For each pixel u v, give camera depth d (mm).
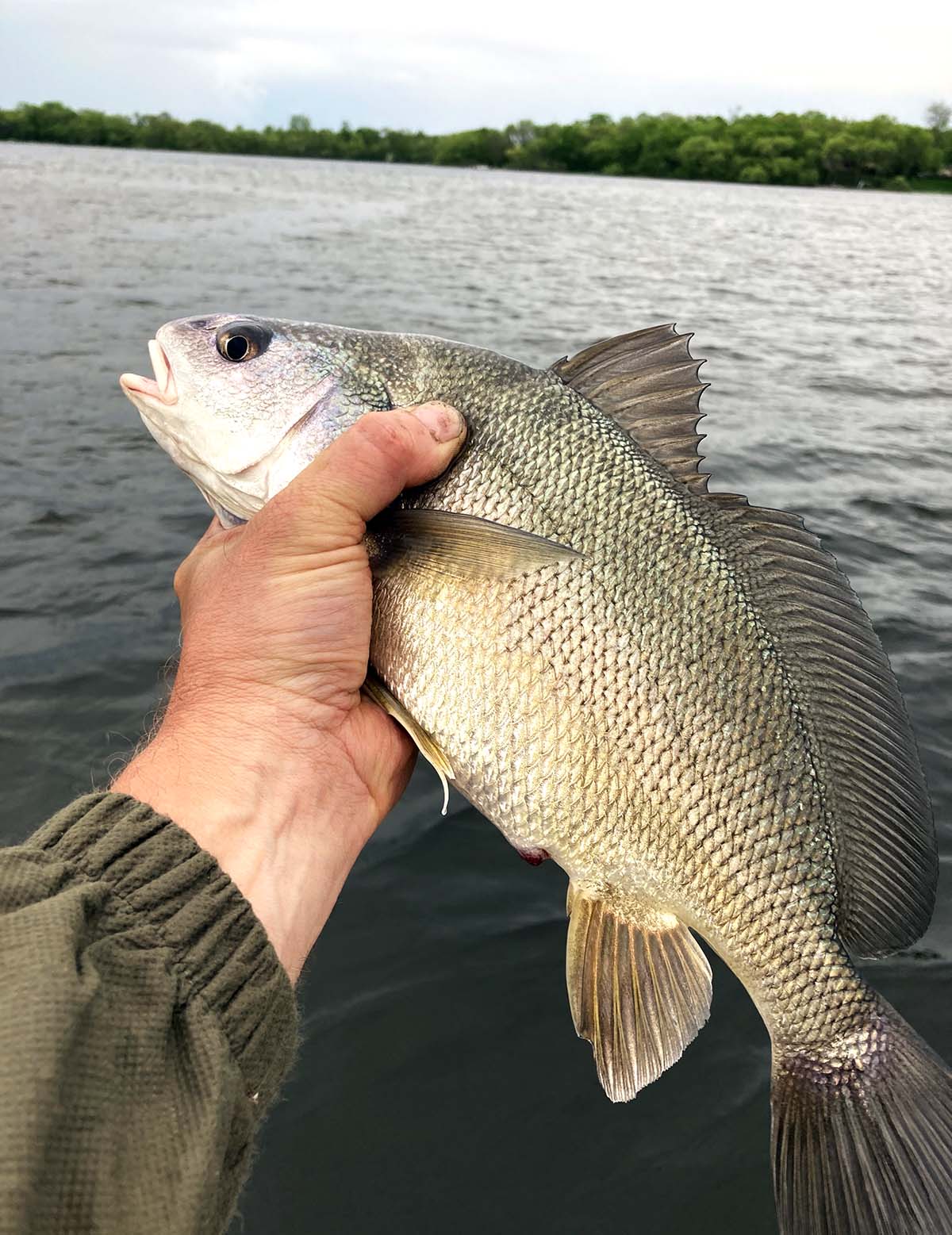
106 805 221
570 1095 446
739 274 3979
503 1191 406
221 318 391
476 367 365
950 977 505
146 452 1230
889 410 1718
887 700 353
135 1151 175
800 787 341
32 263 2857
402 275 3229
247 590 318
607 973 342
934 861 349
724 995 508
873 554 1044
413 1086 447
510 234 5188
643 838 335
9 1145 150
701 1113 442
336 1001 488
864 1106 329
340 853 307
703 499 354
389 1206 398
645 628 334
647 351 362
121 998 191
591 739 333
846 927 346
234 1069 199
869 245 5758
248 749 298
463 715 336
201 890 216
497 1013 483
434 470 344
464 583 335
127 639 780
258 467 385
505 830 342
